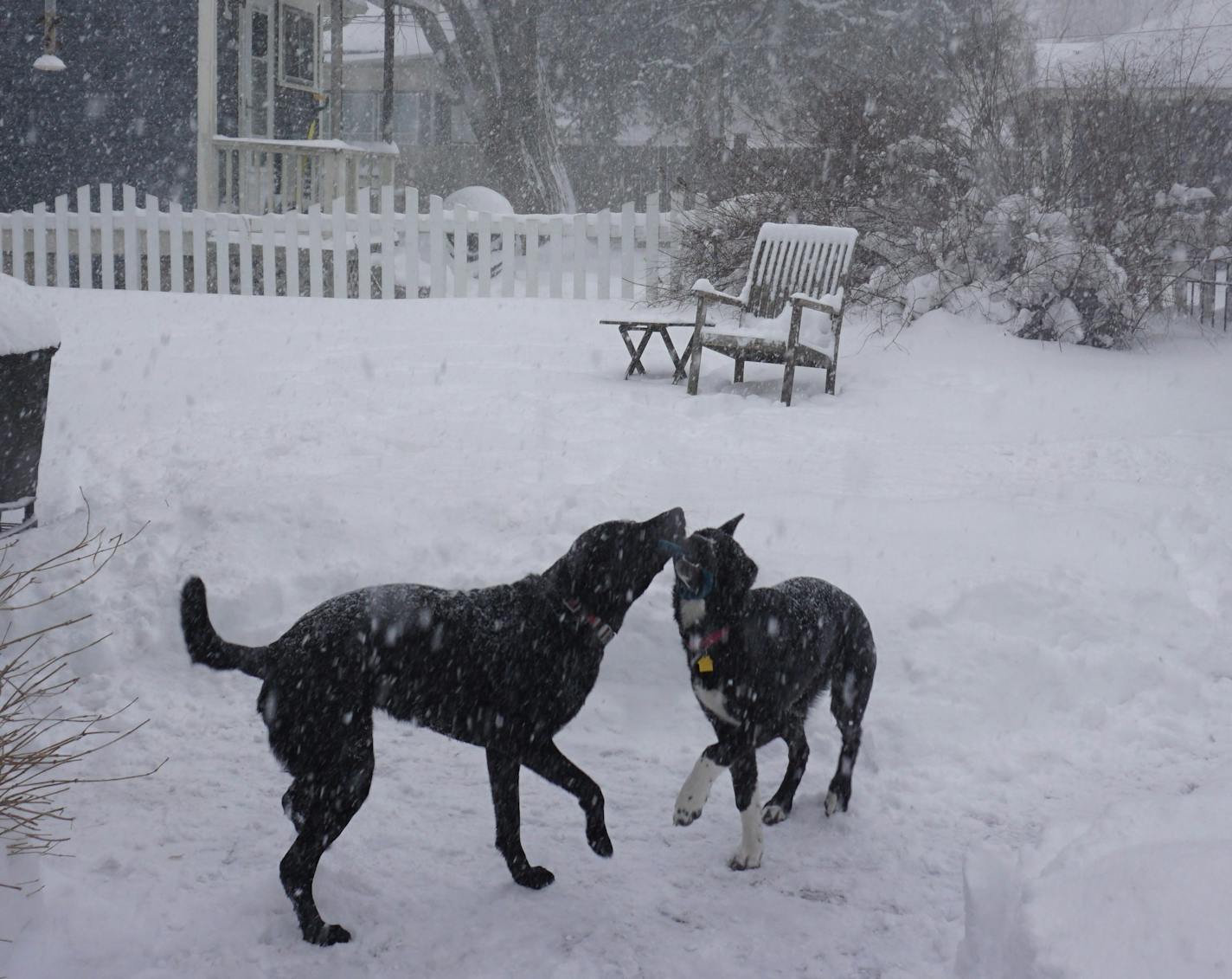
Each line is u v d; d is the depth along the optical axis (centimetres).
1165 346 1194
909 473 750
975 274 1209
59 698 525
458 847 410
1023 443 836
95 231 1492
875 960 339
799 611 412
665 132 2995
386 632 364
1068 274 1150
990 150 1274
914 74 1683
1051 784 448
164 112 1789
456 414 880
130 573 598
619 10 2969
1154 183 1240
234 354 1103
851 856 402
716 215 1374
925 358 1088
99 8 1783
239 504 639
